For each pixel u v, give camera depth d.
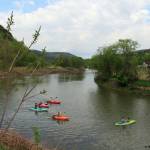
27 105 68.56
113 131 48.78
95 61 142.12
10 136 19.00
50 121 54.41
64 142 41.16
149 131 49.38
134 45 126.44
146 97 93.69
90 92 103.88
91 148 39.25
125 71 120.75
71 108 70.50
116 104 77.88
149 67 126.94
